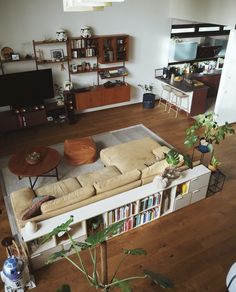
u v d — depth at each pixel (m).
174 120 6.88
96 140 5.95
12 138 6.09
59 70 6.45
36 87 6.10
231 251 3.50
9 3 5.39
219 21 5.68
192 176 3.89
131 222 3.72
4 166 5.12
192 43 7.59
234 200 4.33
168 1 6.86
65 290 1.95
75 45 6.23
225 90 6.11
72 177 4.50
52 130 6.42
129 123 6.72
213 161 4.32
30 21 5.72
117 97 7.08
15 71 6.03
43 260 3.21
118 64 7.06
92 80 6.96
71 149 5.07
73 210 3.32
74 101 6.63
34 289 3.05
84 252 3.45
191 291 3.04
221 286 3.09
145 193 3.59
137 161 4.50
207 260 3.38
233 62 5.80
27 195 3.71
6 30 5.59
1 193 4.46
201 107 6.96
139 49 7.11
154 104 7.60
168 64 7.80
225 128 4.15
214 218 4.00
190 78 7.39
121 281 2.22
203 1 5.90
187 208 4.16
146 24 6.89
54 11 5.84
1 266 3.27
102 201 3.46
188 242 3.62
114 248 3.53
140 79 7.55
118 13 6.44
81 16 6.12
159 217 3.99
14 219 3.93
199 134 6.16
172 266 3.31
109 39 6.53
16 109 6.07
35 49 5.99
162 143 5.86
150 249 3.52
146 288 3.06
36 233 3.02
